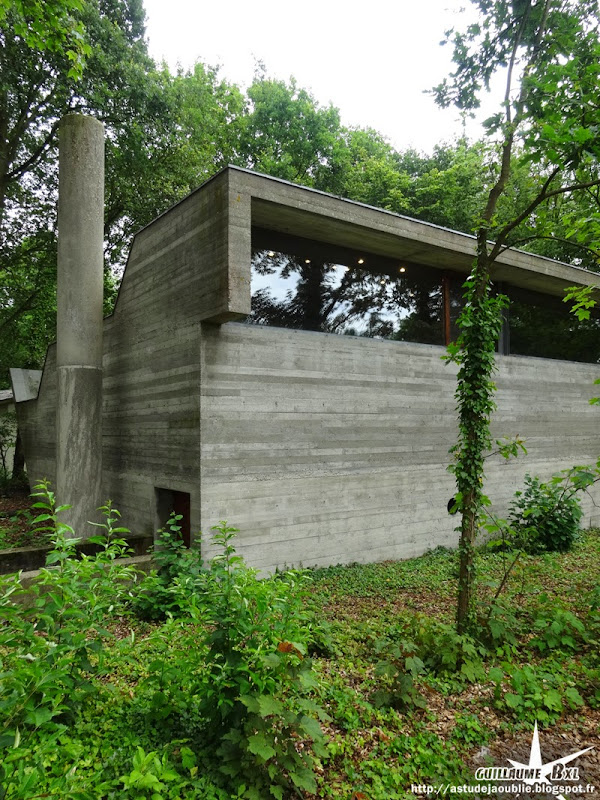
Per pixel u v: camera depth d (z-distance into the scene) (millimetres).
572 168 5371
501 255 10555
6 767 2352
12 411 21297
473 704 4277
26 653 2943
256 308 8477
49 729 2984
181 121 17750
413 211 23250
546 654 5184
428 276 10805
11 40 12469
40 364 24312
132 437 9656
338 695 4258
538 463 12477
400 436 9922
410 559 9711
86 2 13586
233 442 7836
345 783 3254
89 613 3326
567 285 12633
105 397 10867
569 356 13711
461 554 5559
